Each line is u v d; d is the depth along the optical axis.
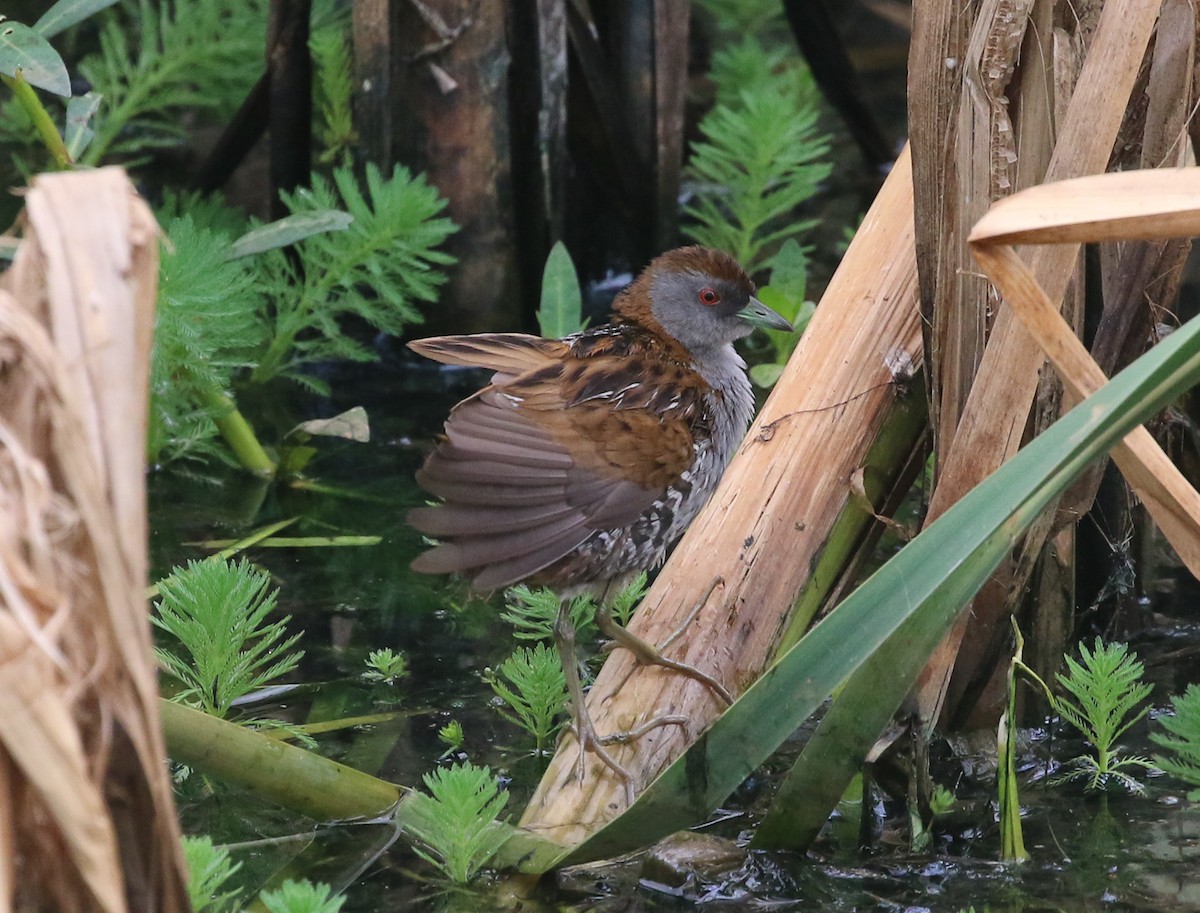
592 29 11.77
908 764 6.48
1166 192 4.54
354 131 10.77
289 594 8.38
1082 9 6.40
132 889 4.11
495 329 10.93
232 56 12.03
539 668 6.96
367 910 5.73
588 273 12.25
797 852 6.09
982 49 6.11
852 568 7.12
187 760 5.73
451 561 6.17
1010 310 6.03
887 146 13.43
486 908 5.74
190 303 8.84
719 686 6.66
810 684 5.40
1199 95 6.36
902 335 7.23
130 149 11.70
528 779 6.75
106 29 12.86
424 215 9.88
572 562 6.71
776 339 10.59
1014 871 6.00
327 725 7.15
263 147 12.88
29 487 3.63
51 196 3.89
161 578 8.34
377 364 11.16
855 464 7.09
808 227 11.51
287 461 9.55
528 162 10.79
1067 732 7.07
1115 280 6.61
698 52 14.88
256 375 10.62
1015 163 6.33
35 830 3.85
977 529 5.06
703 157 11.91
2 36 8.02
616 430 6.66
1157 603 8.22
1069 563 6.95
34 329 3.67
